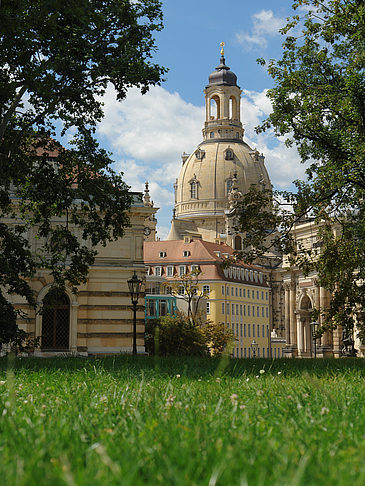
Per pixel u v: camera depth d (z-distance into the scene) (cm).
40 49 2716
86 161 3241
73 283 3434
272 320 19325
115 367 1708
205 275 14462
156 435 514
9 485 343
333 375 1370
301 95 3356
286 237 3538
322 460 422
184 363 1872
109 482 349
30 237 5641
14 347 3195
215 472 359
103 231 3288
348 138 3347
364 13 3097
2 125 2697
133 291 3641
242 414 662
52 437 508
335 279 3750
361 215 3656
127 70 2811
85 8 2373
